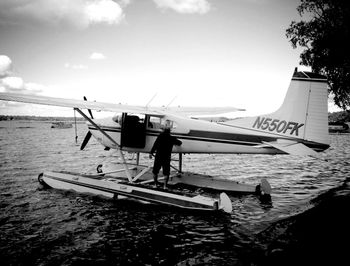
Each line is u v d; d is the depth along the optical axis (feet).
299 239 12.50
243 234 13.61
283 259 10.76
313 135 18.13
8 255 11.85
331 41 33.86
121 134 22.03
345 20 32.83
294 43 38.73
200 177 23.70
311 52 36.63
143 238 13.48
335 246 11.61
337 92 34.68
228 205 16.87
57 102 19.24
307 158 50.01
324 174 31.89
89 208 18.22
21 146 67.51
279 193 22.17
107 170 27.07
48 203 19.22
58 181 23.03
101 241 13.19
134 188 19.53
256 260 10.90
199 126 20.70
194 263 10.91
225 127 20.26
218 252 11.79
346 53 32.94
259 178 29.68
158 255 11.71
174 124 21.22
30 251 12.21
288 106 18.83
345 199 19.10
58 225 15.26
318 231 13.32
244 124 20.24
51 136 117.19
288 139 18.67
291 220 15.14
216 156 53.36
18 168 34.86
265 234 13.35
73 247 12.59
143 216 16.69
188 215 16.81
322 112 17.97
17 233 14.17
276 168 37.27
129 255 11.76
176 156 52.47
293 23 39.09
